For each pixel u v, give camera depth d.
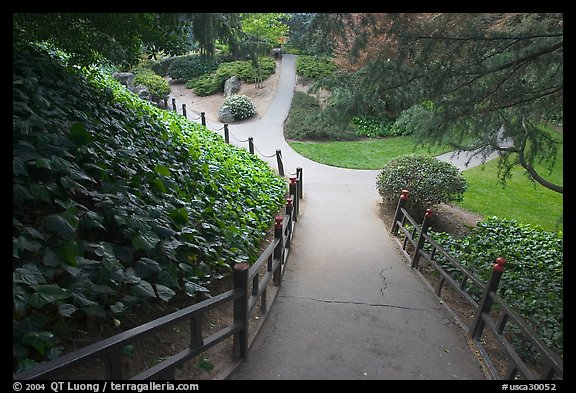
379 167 12.32
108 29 4.57
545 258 6.32
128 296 2.67
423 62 4.34
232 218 5.08
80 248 2.65
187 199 4.43
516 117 4.78
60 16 4.26
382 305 4.42
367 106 4.91
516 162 5.30
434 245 4.97
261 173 8.91
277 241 4.44
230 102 17.56
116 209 3.09
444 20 4.08
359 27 4.16
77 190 3.25
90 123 4.20
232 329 2.88
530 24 3.96
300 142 14.87
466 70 4.32
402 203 6.94
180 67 25.56
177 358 2.34
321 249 6.20
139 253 3.12
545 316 4.23
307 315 4.07
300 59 23.95
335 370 3.17
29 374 1.49
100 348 1.76
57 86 4.71
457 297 4.82
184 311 2.32
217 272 3.85
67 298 2.35
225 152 9.35
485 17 4.06
